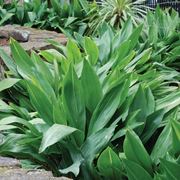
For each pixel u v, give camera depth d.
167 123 1.81
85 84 1.86
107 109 1.83
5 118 1.80
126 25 3.16
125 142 1.57
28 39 3.80
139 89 1.90
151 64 3.01
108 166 1.62
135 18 4.65
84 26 5.05
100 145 1.73
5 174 1.48
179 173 1.41
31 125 1.79
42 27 5.19
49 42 3.27
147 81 2.41
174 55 3.34
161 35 3.85
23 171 1.51
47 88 2.06
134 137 1.58
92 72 1.86
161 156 1.67
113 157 1.58
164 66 3.17
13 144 1.76
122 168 1.62
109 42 3.00
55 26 5.15
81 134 1.76
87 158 1.72
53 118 1.81
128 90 1.90
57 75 2.23
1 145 1.75
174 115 1.84
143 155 1.58
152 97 1.94
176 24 4.03
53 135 1.62
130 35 2.83
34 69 2.24
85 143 1.77
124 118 1.83
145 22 4.05
